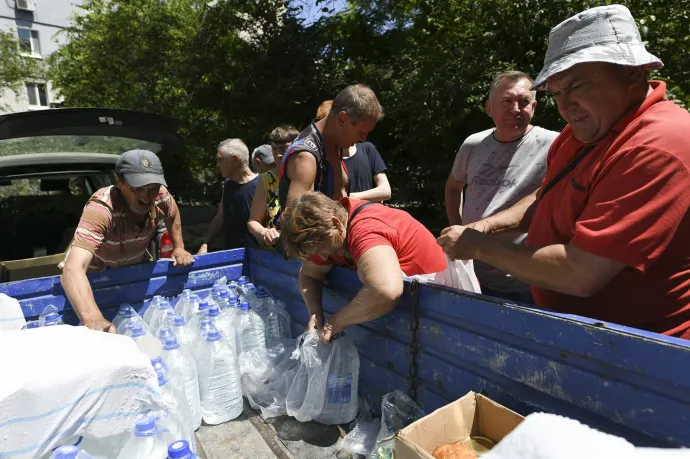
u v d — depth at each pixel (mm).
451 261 1560
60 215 3566
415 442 1204
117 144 3436
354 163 3174
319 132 2225
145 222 2441
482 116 6320
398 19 8883
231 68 8297
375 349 1829
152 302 2391
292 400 1857
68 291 1905
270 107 8141
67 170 3467
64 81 12102
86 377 1194
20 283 2139
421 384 1624
